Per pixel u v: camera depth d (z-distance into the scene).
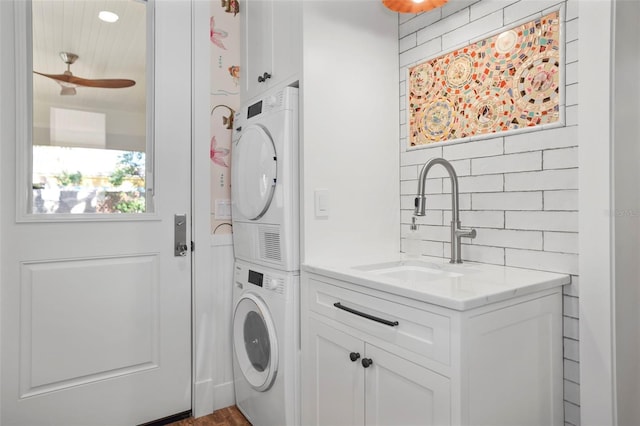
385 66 1.83
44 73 1.67
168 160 1.95
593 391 1.20
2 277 1.58
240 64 2.15
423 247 1.78
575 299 1.25
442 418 0.98
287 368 1.59
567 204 1.28
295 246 1.61
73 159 1.73
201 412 2.00
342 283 1.35
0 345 1.57
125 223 1.84
